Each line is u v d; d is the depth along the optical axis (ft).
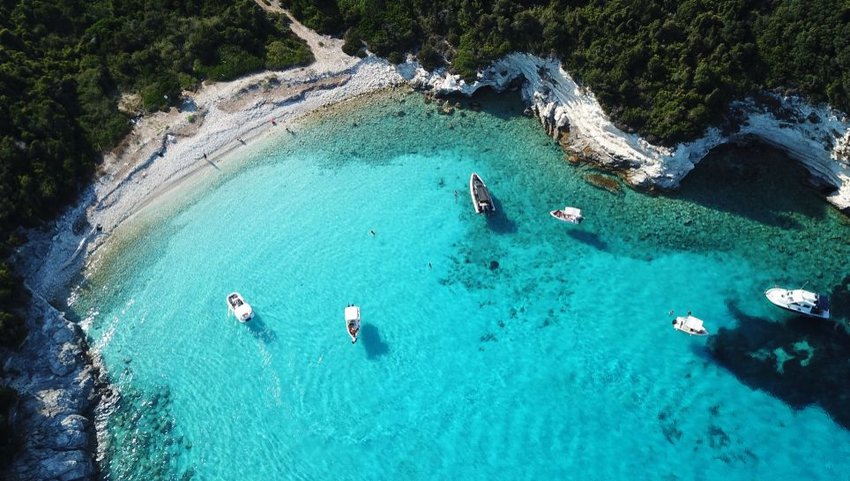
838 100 135.95
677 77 147.33
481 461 119.44
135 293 151.43
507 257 148.56
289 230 158.71
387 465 120.98
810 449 114.83
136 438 129.18
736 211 147.84
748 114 147.95
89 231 163.32
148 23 195.00
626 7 153.58
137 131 179.52
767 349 127.75
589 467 116.57
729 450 115.96
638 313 135.85
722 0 146.20
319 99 187.32
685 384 124.77
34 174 160.66
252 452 125.18
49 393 130.52
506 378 129.70
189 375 136.87
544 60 166.81
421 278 147.13
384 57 191.11
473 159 168.66
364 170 169.58
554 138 169.17
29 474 117.80
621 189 156.56
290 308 144.97
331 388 132.16
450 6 180.34
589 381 127.24
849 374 122.72
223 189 168.96
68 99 179.42
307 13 200.03
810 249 140.15
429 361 133.90
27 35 186.60
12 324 133.18
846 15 134.62
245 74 191.52
